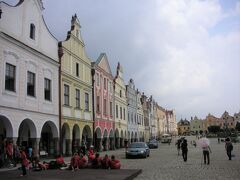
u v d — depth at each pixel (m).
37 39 28.06
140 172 19.14
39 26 28.53
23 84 25.33
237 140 73.75
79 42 38.28
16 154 22.92
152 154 38.69
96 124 43.38
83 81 39.09
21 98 24.91
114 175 16.33
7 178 15.69
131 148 33.06
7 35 23.14
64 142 34.09
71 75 35.12
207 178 16.05
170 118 161.50
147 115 88.38
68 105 34.09
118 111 57.00
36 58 27.66
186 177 16.55
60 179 15.00
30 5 27.06
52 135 31.53
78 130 37.03
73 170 19.56
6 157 22.28
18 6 25.09
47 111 29.22
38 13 28.39
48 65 29.95
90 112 41.31
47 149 32.19
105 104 48.69
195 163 24.45
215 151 40.19
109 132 50.09
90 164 21.12
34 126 26.77
